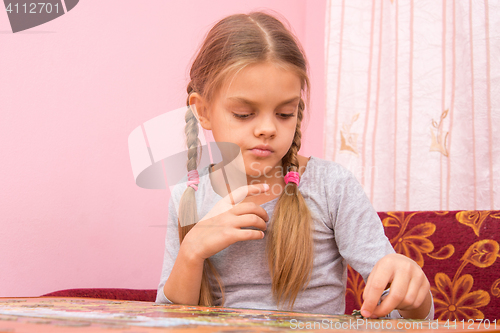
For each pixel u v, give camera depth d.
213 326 0.29
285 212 0.85
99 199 1.43
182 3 1.71
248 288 0.85
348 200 0.87
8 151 1.29
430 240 1.07
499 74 1.40
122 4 1.55
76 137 1.41
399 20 1.68
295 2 2.12
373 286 0.54
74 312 0.40
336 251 0.90
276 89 0.76
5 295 1.25
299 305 0.81
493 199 1.38
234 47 0.80
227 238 0.76
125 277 1.46
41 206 1.33
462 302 0.98
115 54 1.52
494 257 0.97
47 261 1.32
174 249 0.96
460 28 1.53
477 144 1.42
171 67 1.65
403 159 1.61
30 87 1.34
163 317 0.35
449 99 1.54
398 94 1.65
